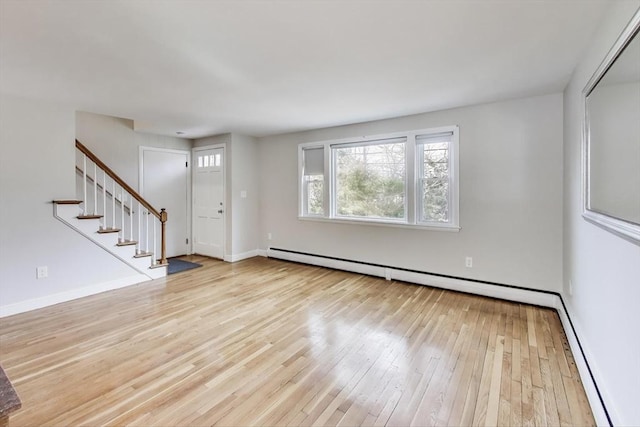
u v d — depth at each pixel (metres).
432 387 1.97
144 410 1.76
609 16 1.71
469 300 3.51
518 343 2.52
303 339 2.60
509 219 3.45
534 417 1.71
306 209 5.25
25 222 3.25
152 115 4.05
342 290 3.87
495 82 2.86
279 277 4.44
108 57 2.33
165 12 1.75
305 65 2.49
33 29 1.93
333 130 4.78
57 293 3.46
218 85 2.94
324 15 1.79
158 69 2.56
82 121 4.58
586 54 2.20
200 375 2.10
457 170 3.72
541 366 2.20
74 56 2.32
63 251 3.51
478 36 2.04
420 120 3.97
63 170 3.52
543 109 3.23
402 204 4.25
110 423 1.66
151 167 5.36
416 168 4.05
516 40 2.09
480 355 2.34
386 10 1.74
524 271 3.39
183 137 5.75
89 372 2.12
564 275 3.10
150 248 5.38
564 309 2.91
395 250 4.28
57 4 1.67
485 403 1.83
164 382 2.02
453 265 3.82
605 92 1.66
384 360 2.29
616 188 1.47
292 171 5.33
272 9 1.73
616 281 1.52
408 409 1.78
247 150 5.59
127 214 5.04
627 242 1.38
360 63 2.46
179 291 3.83
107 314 3.12
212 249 5.70
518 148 3.37
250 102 3.47
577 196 2.49
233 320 2.98
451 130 3.75
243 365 2.22
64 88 3.00
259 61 2.42
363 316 3.07
